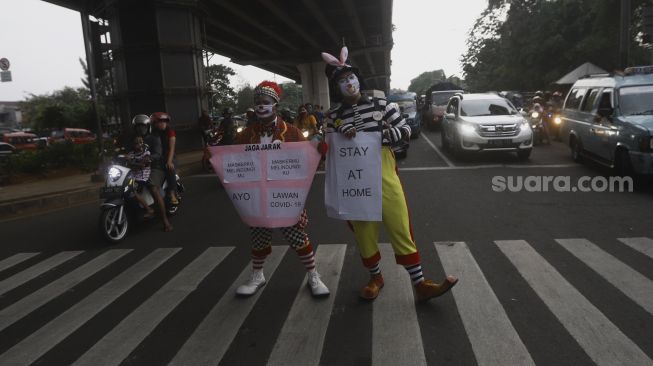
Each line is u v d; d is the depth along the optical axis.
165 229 6.73
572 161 11.30
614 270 4.33
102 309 4.04
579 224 5.94
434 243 5.39
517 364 2.89
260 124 4.00
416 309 3.69
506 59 44.16
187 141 19.19
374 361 2.99
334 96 3.73
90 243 6.34
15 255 5.98
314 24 33.50
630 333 3.20
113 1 18.14
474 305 3.71
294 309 3.82
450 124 13.48
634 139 7.89
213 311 3.86
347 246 5.46
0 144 26.42
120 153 7.15
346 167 3.67
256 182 3.94
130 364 3.12
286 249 5.44
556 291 3.92
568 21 35.72
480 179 9.47
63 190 10.23
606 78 10.04
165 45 18.14
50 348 3.39
